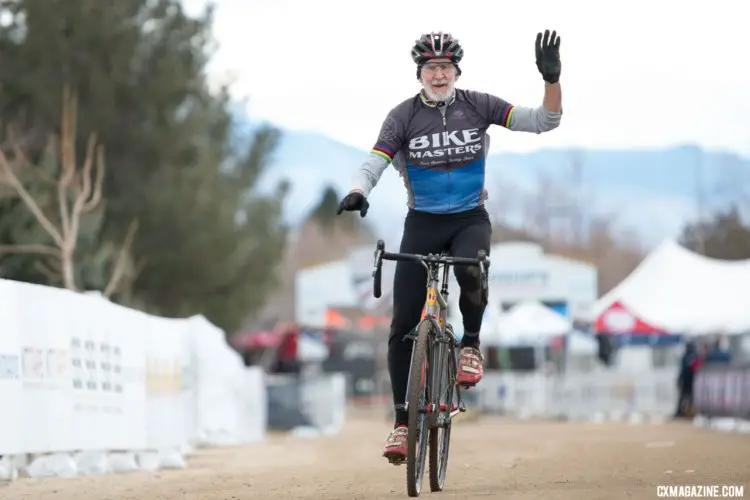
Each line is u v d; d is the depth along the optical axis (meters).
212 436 45.44
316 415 61.91
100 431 27.03
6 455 23.33
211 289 77.44
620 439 36.75
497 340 81.00
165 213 73.00
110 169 73.00
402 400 17.03
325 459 31.91
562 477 19.33
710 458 23.78
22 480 23.97
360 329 104.25
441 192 17.00
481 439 39.91
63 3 72.88
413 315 17.00
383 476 21.33
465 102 16.98
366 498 16.69
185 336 36.88
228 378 47.00
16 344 23.20
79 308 26.14
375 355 99.44
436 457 17.11
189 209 74.31
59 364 25.02
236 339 100.31
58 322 25.03
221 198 78.75
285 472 24.48
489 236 17.12
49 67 71.81
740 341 74.50
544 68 16.66
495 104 16.98
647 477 18.75
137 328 29.89
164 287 75.75
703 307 67.38
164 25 77.12
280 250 86.44
